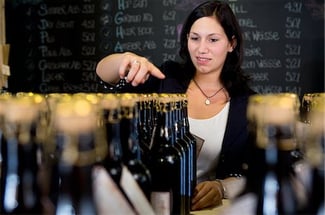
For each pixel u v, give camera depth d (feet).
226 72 5.24
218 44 5.09
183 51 5.49
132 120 2.15
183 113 3.26
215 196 3.19
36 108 1.86
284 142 1.86
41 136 1.87
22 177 1.89
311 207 1.86
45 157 1.87
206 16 5.11
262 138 1.86
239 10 9.12
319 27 9.01
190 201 3.06
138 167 2.16
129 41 9.35
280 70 9.12
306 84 9.09
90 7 9.37
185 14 9.20
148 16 9.30
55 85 9.45
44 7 9.41
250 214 1.89
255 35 9.13
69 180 1.84
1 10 6.93
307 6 9.02
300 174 1.88
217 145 4.63
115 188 1.90
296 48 9.08
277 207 1.87
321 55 9.03
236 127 4.66
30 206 1.88
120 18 9.34
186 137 3.26
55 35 9.43
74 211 1.85
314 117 1.86
